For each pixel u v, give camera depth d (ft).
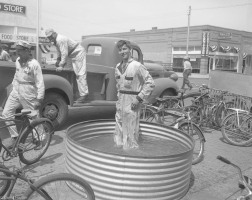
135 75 14.62
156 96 28.09
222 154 19.40
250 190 10.27
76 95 21.59
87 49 26.07
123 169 11.19
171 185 11.79
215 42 131.75
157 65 33.53
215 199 13.10
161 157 11.27
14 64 18.07
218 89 28.17
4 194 10.24
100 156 11.40
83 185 9.59
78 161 12.07
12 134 15.88
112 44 23.81
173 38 141.59
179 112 19.01
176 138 16.21
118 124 15.64
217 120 25.16
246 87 25.80
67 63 21.24
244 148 21.15
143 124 17.53
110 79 23.53
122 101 15.03
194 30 131.44
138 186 11.30
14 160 15.43
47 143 15.85
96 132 16.67
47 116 19.51
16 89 16.35
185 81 46.26
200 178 15.26
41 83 16.11
